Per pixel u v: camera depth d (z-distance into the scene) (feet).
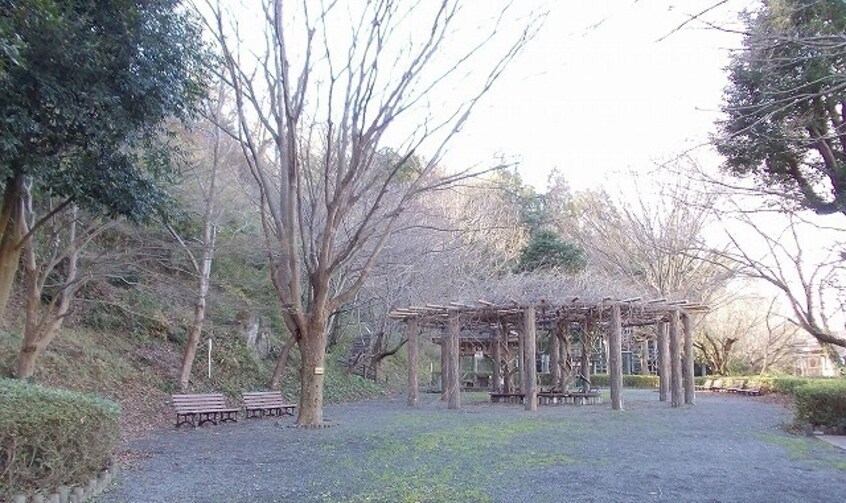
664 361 65.92
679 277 80.94
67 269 43.42
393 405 62.28
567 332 69.15
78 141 25.50
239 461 27.73
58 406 19.48
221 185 52.54
